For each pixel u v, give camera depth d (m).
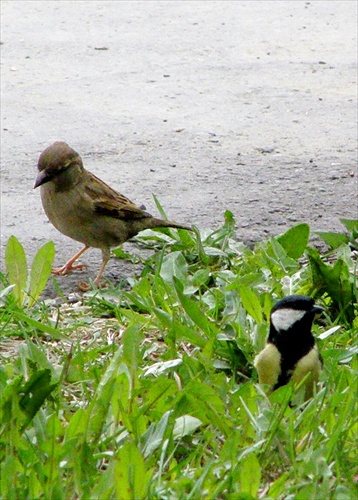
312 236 13.22
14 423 6.91
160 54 21.20
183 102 18.69
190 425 7.28
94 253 12.91
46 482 6.70
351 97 19.08
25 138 16.88
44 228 13.60
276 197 14.71
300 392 7.88
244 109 18.42
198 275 10.98
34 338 9.96
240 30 22.81
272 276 11.20
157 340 9.86
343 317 10.25
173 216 13.92
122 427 7.41
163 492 6.52
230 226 12.48
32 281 10.52
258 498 6.62
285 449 7.27
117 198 12.01
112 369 7.93
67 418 7.86
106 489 6.47
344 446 7.30
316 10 24.56
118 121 17.73
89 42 21.86
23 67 20.33
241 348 9.05
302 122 17.88
